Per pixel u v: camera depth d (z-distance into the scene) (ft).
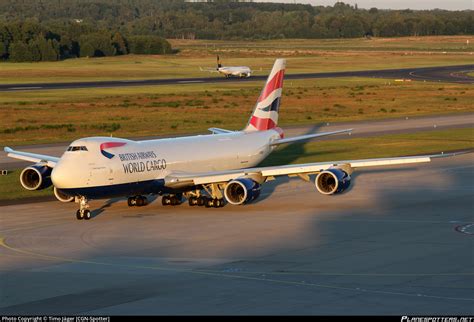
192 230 208.13
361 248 185.16
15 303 142.31
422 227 210.18
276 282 154.92
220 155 256.11
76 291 150.00
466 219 221.46
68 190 215.92
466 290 148.05
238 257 176.86
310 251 182.29
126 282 156.15
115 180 221.46
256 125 279.90
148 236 201.26
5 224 219.00
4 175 306.14
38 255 181.27
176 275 161.27
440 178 298.76
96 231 208.33
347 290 148.66
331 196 262.67
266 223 216.74
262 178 232.12
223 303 140.77
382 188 277.64
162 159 236.43
